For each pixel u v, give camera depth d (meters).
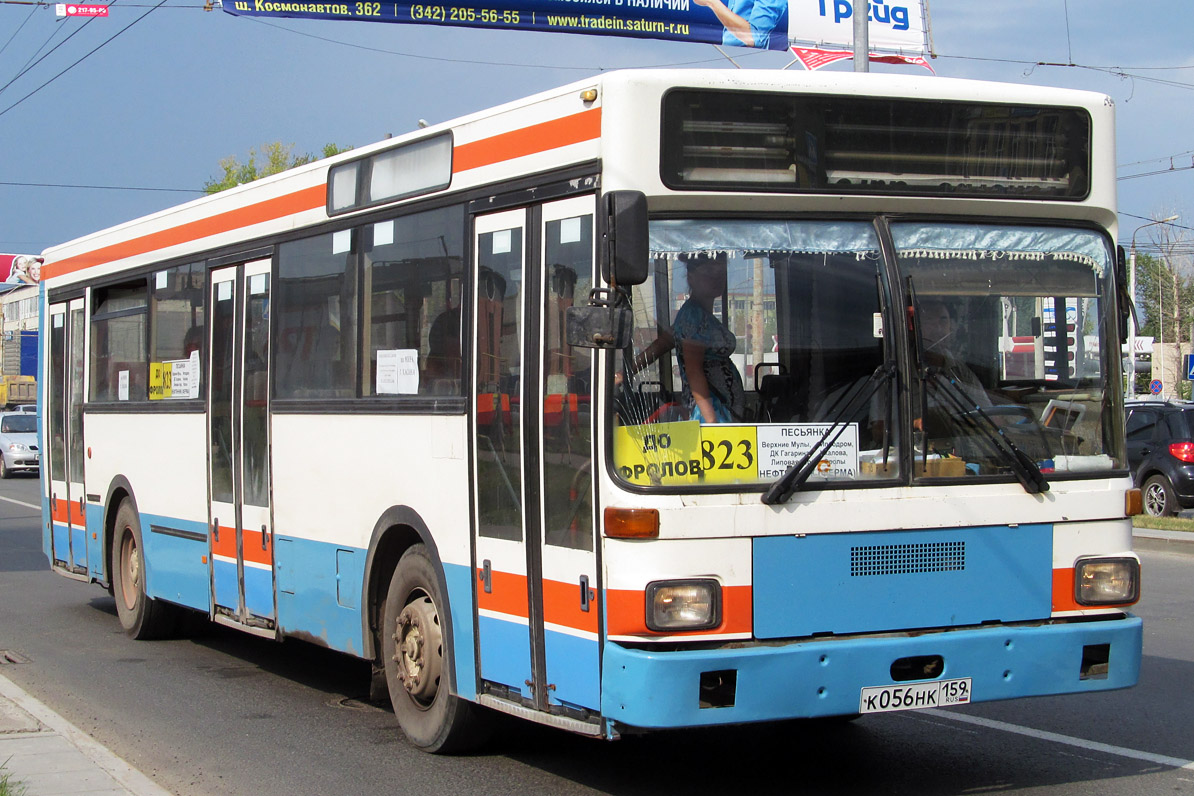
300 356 8.29
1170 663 9.44
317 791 6.39
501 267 6.35
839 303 5.71
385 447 7.30
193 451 9.71
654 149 5.53
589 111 5.74
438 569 6.80
